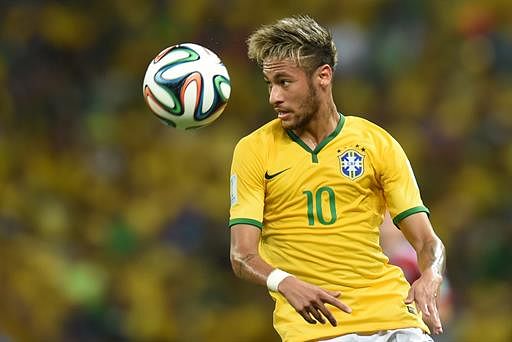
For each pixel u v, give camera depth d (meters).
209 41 48.12
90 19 48.78
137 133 46.50
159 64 18.64
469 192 44.62
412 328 18.39
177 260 42.28
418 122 46.66
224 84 18.70
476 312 41.03
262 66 18.44
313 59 18.12
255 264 17.84
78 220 43.41
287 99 18.14
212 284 42.00
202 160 45.56
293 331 18.45
